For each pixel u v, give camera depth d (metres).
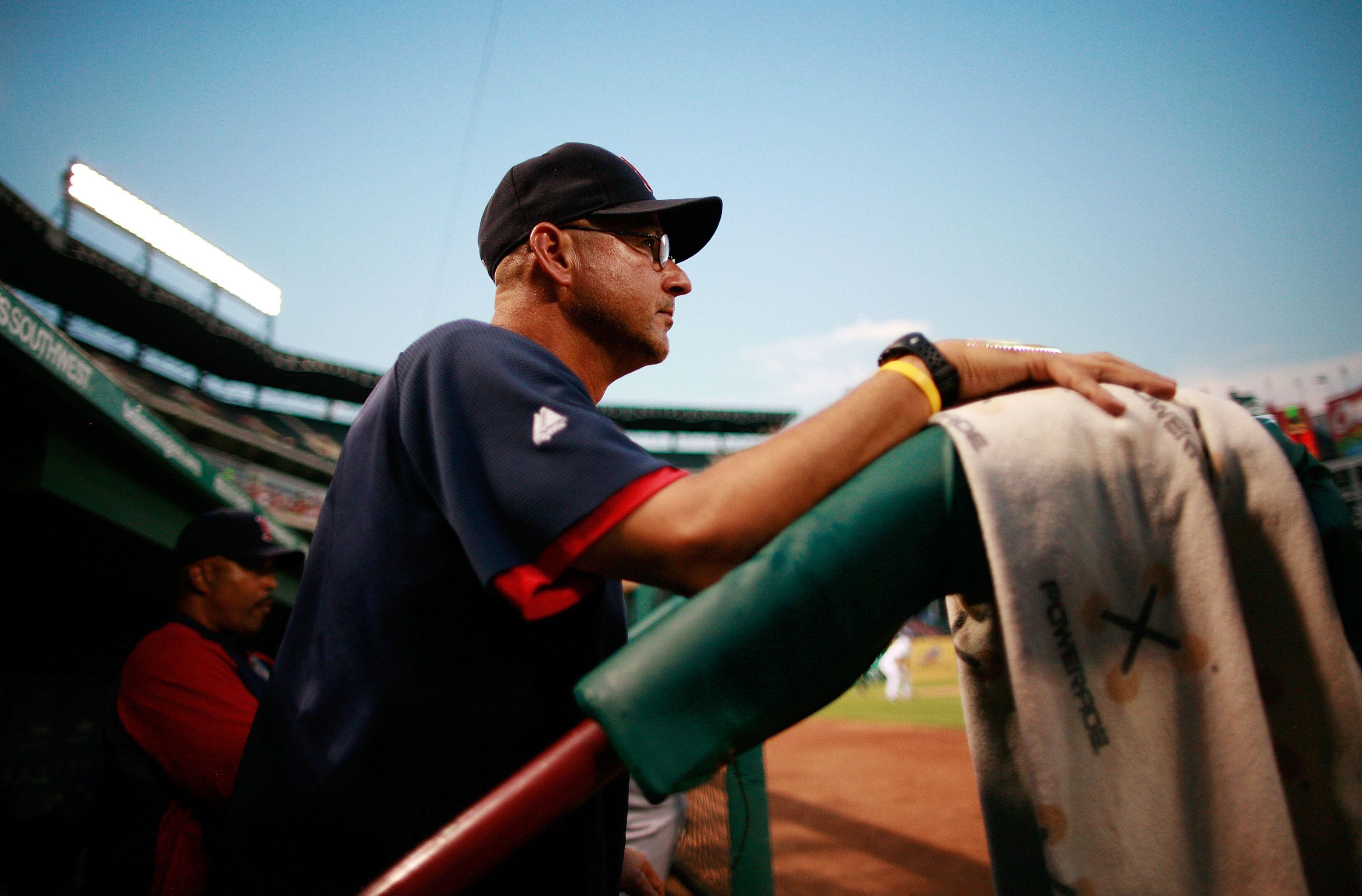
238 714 1.48
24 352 2.76
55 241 26.67
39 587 4.89
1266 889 0.43
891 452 0.53
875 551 0.48
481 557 0.61
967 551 0.52
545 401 0.66
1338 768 0.50
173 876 1.38
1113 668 0.48
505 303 1.00
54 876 2.64
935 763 8.77
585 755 0.46
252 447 31.06
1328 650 0.50
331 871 0.69
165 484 4.32
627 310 0.98
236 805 0.74
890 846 4.98
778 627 0.46
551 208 0.97
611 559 0.58
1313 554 0.52
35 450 3.22
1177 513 0.51
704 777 0.44
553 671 0.72
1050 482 0.49
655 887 1.25
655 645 0.46
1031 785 0.44
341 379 38.72
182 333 33.16
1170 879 0.44
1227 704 0.47
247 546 2.16
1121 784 0.46
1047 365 0.60
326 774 0.69
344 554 0.77
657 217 1.05
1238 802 0.45
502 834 0.45
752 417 52.34
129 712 1.47
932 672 28.25
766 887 1.75
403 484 0.75
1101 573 0.49
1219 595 0.49
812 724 15.21
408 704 0.69
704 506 0.54
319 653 0.75
